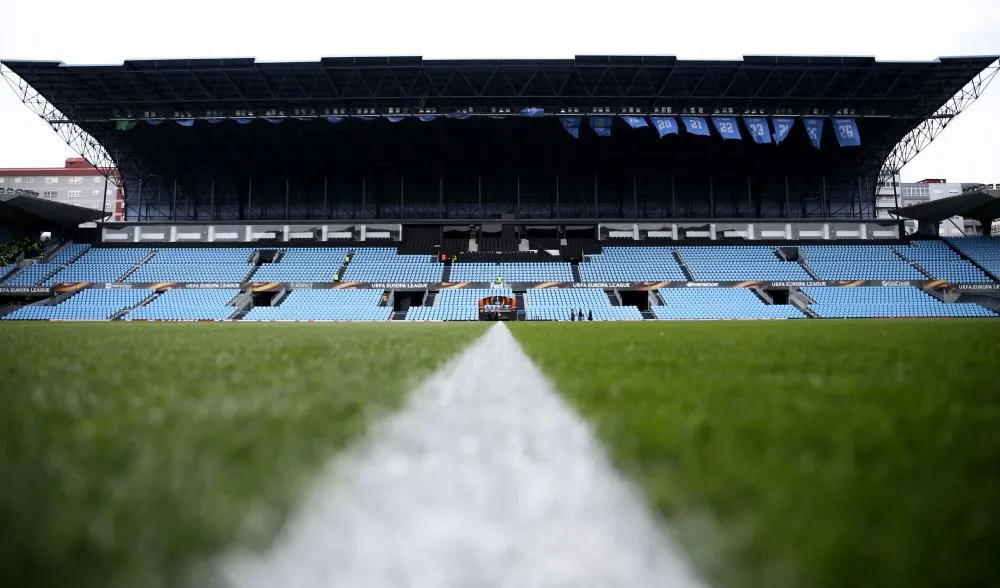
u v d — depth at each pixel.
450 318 30.44
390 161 35.50
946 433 1.18
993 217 35.88
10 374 2.44
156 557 0.58
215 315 30.59
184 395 1.79
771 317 30.39
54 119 31.89
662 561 0.57
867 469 0.89
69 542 0.61
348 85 31.75
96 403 1.61
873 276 33.16
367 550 0.62
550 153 34.94
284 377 2.33
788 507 0.70
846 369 2.66
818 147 31.38
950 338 5.83
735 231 35.34
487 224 35.81
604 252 35.09
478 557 0.61
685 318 30.47
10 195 31.97
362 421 1.36
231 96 32.25
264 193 36.22
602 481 0.85
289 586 0.53
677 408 1.52
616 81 31.34
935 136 33.12
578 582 0.54
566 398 1.71
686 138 33.69
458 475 0.92
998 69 29.61
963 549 0.57
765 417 1.37
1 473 0.89
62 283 32.34
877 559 0.54
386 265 34.41
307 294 32.09
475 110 32.16
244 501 0.77
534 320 30.55
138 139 33.78
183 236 35.53
